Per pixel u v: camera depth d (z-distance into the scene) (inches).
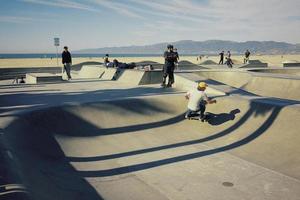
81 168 228.2
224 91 437.4
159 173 224.8
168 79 550.0
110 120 329.7
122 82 616.7
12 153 187.8
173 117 362.3
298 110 291.6
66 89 492.7
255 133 293.3
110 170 228.1
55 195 166.9
